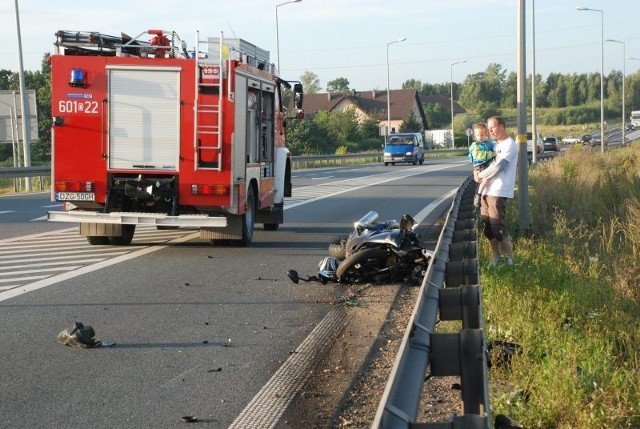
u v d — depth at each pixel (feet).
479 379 16.48
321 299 40.73
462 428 13.11
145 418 22.97
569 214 77.00
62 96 57.52
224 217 56.49
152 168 57.16
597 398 23.30
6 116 146.30
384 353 30.25
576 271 45.27
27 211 90.12
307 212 89.40
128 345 31.27
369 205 97.25
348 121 358.23
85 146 57.47
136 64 56.90
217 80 56.54
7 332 33.06
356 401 24.66
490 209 47.01
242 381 26.66
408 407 13.42
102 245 61.00
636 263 50.75
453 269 28.04
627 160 154.40
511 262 44.16
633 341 32.37
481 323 21.25
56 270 48.80
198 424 22.53
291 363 28.89
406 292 42.55
